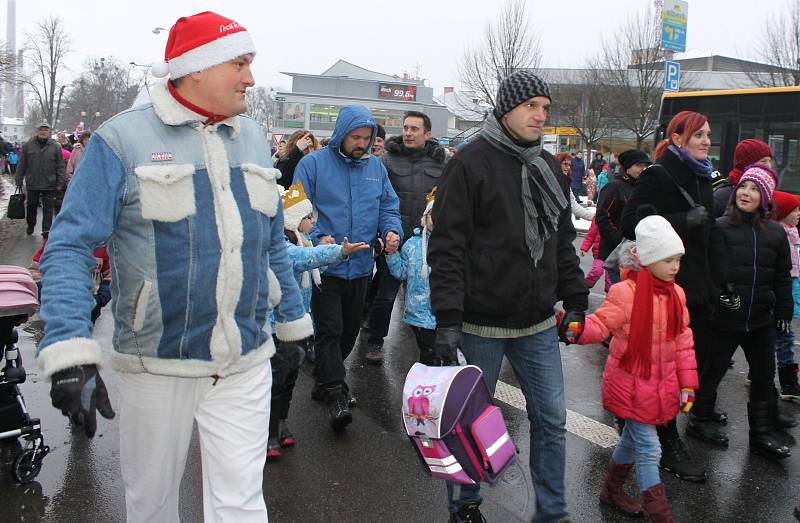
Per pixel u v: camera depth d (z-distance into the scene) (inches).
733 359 263.1
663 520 132.9
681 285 168.1
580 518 144.1
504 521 140.7
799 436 190.7
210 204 89.9
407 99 2753.4
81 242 83.3
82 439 175.8
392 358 257.9
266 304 98.7
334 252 161.2
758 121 476.1
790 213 218.7
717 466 171.3
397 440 181.5
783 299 178.5
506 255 120.8
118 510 142.4
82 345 77.9
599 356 265.1
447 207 121.1
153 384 91.0
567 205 128.0
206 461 95.0
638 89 1248.8
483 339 124.7
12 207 522.3
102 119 2765.7
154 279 87.9
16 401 153.4
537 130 120.2
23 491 149.1
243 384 94.7
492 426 112.5
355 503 147.4
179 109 89.9
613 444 181.5
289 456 170.4
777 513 148.4
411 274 195.5
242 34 91.1
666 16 817.5
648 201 168.2
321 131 2672.2
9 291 157.8
